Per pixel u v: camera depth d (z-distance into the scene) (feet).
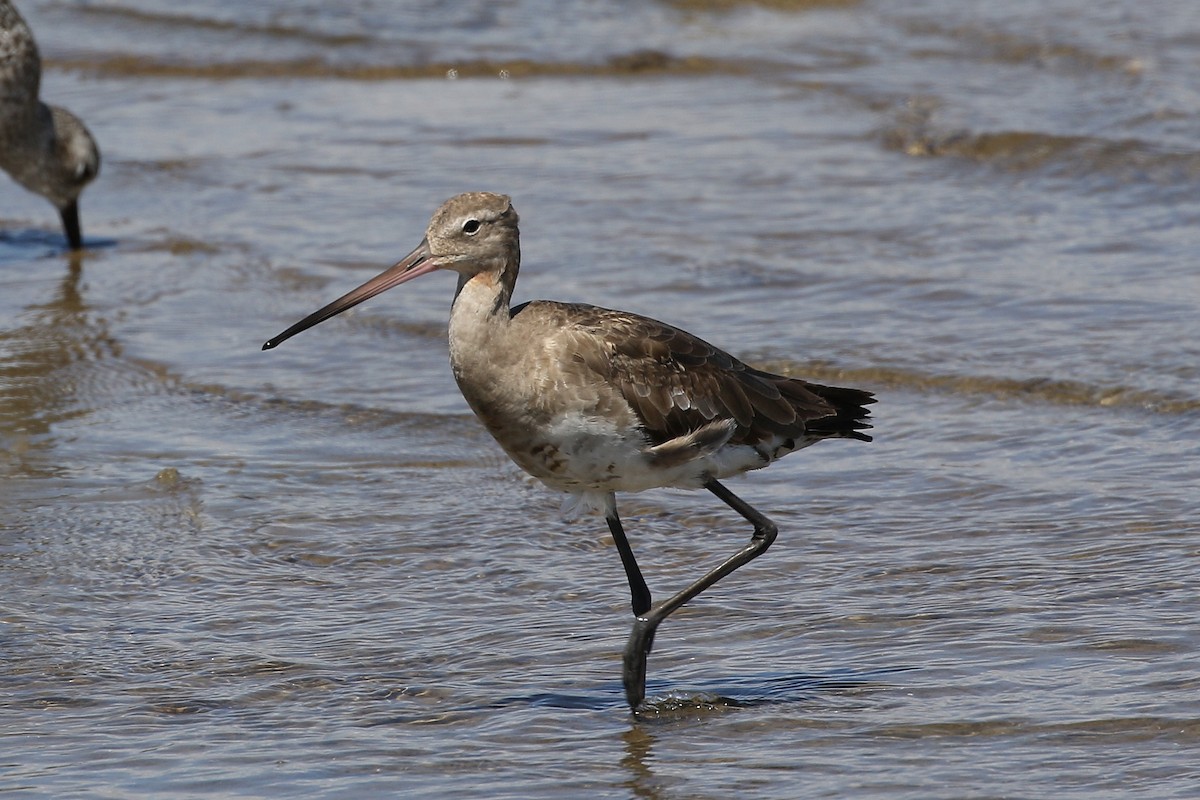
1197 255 57.52
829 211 63.72
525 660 33.81
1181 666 31.86
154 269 60.64
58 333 54.19
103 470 44.09
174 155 73.46
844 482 42.65
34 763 29.81
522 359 30.60
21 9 94.12
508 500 42.22
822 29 90.33
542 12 94.02
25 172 62.18
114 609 36.35
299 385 49.98
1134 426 44.98
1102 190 65.05
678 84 82.79
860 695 31.68
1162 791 27.68
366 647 34.42
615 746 30.27
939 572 37.11
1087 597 35.24
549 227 62.34
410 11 93.45
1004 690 31.45
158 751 30.25
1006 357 49.57
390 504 41.98
